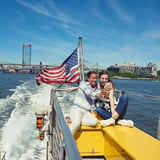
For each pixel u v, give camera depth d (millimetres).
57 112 2277
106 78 3902
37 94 22000
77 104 3607
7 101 17500
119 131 3316
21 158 6832
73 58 6961
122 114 3742
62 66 6957
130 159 2426
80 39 6270
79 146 3574
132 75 156750
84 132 3576
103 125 3584
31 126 10180
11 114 12578
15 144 7875
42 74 6918
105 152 3482
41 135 4711
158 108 20812
